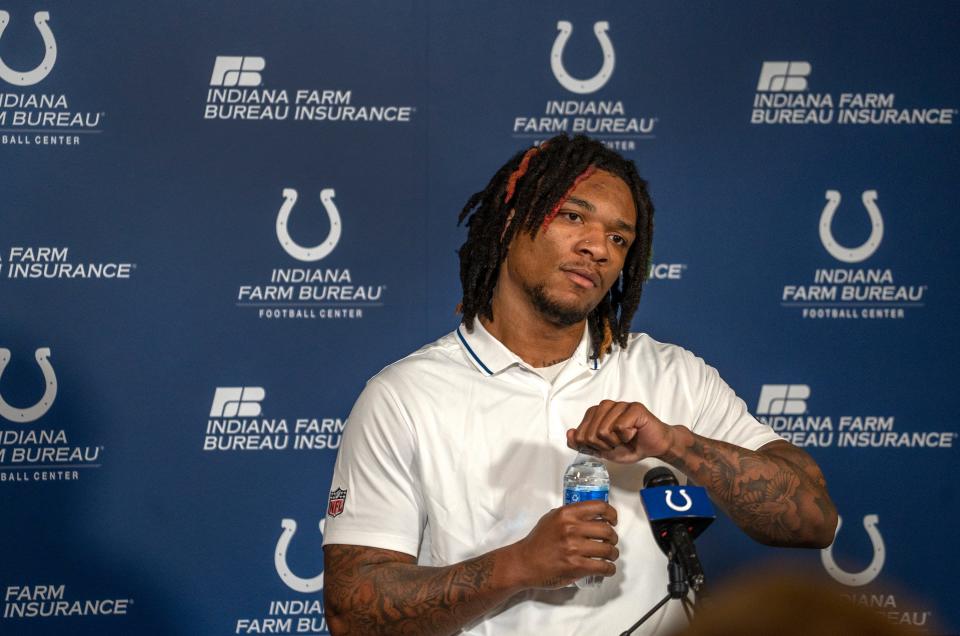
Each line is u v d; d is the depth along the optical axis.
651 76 6.23
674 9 6.24
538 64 6.19
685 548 2.98
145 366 6.00
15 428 5.91
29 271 5.95
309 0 6.11
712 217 6.24
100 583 5.93
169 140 6.04
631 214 3.72
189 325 6.04
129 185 6.02
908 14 6.33
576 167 3.73
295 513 6.07
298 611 6.05
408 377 3.71
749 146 6.27
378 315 6.14
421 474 3.61
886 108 6.30
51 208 5.96
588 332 3.89
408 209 6.15
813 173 6.28
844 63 6.30
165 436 6.00
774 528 3.43
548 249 3.62
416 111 6.15
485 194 3.99
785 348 6.25
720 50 6.26
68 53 5.99
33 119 5.96
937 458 6.27
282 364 6.09
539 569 3.16
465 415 3.65
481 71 6.17
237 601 6.02
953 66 6.33
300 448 6.08
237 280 6.07
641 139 6.22
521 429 3.66
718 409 3.90
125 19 6.02
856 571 6.21
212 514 6.02
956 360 6.29
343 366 6.12
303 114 6.10
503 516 3.59
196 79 6.06
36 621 5.89
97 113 6.00
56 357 5.95
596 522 3.14
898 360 6.29
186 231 6.05
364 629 3.41
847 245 6.29
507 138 6.18
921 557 6.24
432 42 6.15
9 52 5.95
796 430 6.24
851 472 6.25
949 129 6.32
